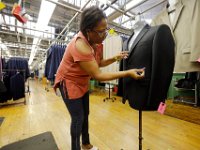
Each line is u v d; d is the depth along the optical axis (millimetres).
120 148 1603
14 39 6070
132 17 2854
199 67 1363
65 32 4312
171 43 929
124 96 1129
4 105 3676
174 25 1482
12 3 3178
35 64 15930
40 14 2643
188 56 1407
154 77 874
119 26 3773
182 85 3197
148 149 1508
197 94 2939
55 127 2211
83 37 1009
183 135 1906
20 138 1857
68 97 1129
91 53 986
